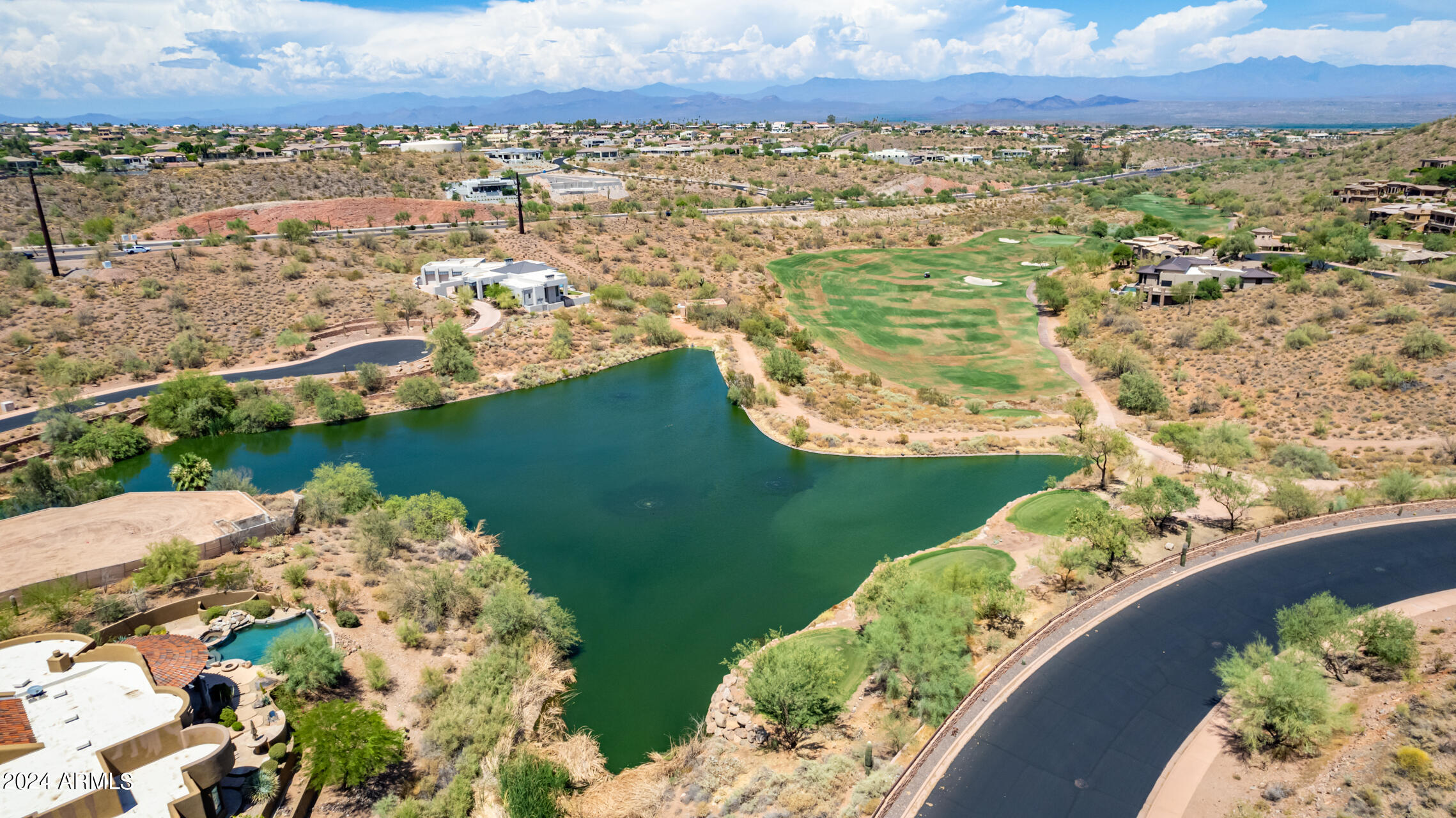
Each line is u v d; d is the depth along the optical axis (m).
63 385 82.25
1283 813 28.02
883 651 37.81
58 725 28.67
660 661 44.19
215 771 28.59
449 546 53.53
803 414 84.62
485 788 32.66
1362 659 37.06
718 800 32.16
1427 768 28.08
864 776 32.16
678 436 79.62
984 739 33.06
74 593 43.16
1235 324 99.12
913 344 112.38
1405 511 52.44
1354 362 82.81
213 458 73.50
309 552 49.69
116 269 107.81
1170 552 51.12
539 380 95.31
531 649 42.78
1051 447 74.81
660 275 137.25
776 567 54.38
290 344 97.06
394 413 85.06
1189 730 33.34
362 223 162.00
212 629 41.00
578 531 59.66
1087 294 123.06
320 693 37.31
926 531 59.22
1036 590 47.62
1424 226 146.75
